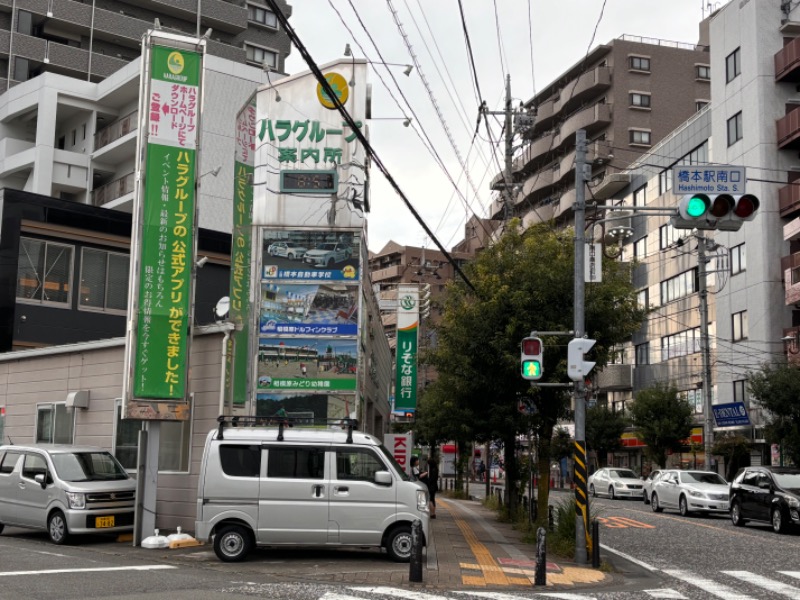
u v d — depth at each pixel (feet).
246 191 64.95
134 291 51.83
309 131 65.46
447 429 93.81
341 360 62.85
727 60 148.36
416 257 341.00
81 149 160.25
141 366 51.31
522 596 36.22
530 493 70.49
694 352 158.30
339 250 64.18
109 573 38.88
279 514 44.62
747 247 140.05
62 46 176.14
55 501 52.29
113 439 64.08
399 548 45.27
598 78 216.33
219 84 146.30
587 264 50.34
